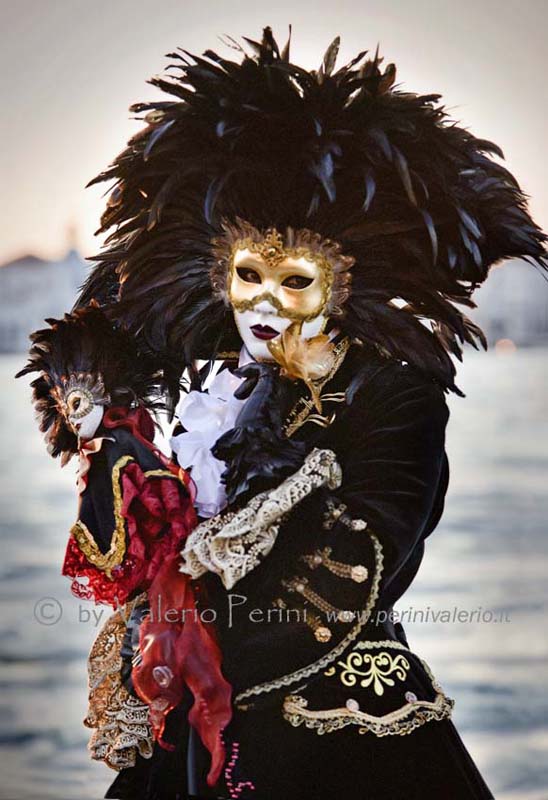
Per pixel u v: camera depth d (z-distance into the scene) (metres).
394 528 2.83
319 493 2.83
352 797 2.82
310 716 2.85
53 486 8.17
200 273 3.09
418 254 2.95
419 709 2.91
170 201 3.03
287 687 2.86
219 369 3.23
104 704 3.08
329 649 2.85
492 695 5.23
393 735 2.87
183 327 3.13
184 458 2.98
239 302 2.95
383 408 2.91
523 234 3.00
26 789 4.54
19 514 7.44
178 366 3.21
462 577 6.37
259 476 2.79
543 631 5.79
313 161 2.85
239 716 2.87
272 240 2.91
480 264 2.94
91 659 3.11
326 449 2.86
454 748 2.96
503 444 8.99
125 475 2.93
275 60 2.99
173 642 2.87
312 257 2.92
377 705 2.88
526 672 5.41
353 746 2.85
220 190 2.89
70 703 5.28
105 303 3.26
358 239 2.94
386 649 2.95
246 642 2.87
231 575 2.77
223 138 2.91
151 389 3.19
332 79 2.93
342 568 2.83
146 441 3.00
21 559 6.61
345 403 2.94
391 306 2.98
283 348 2.93
